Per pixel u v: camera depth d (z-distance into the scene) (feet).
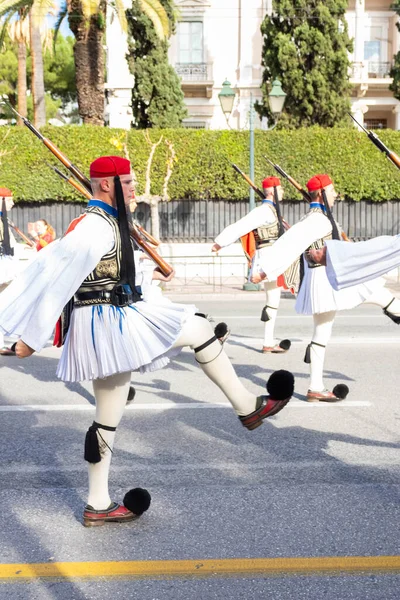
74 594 10.38
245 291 57.82
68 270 11.59
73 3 67.00
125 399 12.75
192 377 25.08
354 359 27.81
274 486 14.65
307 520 12.89
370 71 100.22
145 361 11.98
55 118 139.44
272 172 69.51
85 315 12.08
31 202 69.21
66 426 19.24
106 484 12.97
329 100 78.84
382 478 15.05
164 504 13.78
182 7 98.07
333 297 20.36
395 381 24.07
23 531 12.62
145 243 13.28
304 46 78.13
